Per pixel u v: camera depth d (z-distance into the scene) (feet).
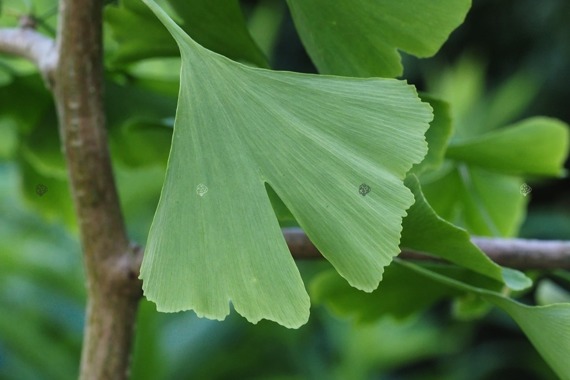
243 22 1.45
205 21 1.46
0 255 3.97
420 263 1.54
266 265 1.22
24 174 2.04
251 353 4.59
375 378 4.68
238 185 1.23
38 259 4.05
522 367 6.84
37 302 4.10
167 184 1.23
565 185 7.38
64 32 1.47
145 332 3.49
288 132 1.23
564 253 1.54
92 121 1.51
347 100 1.24
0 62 1.74
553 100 7.47
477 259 1.35
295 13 1.37
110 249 1.54
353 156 1.23
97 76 1.50
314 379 4.73
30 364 3.91
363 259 1.21
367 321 1.71
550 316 1.33
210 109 1.24
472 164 1.79
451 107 1.48
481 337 7.00
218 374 4.52
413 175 1.30
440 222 1.32
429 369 6.83
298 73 1.25
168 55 1.59
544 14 7.50
